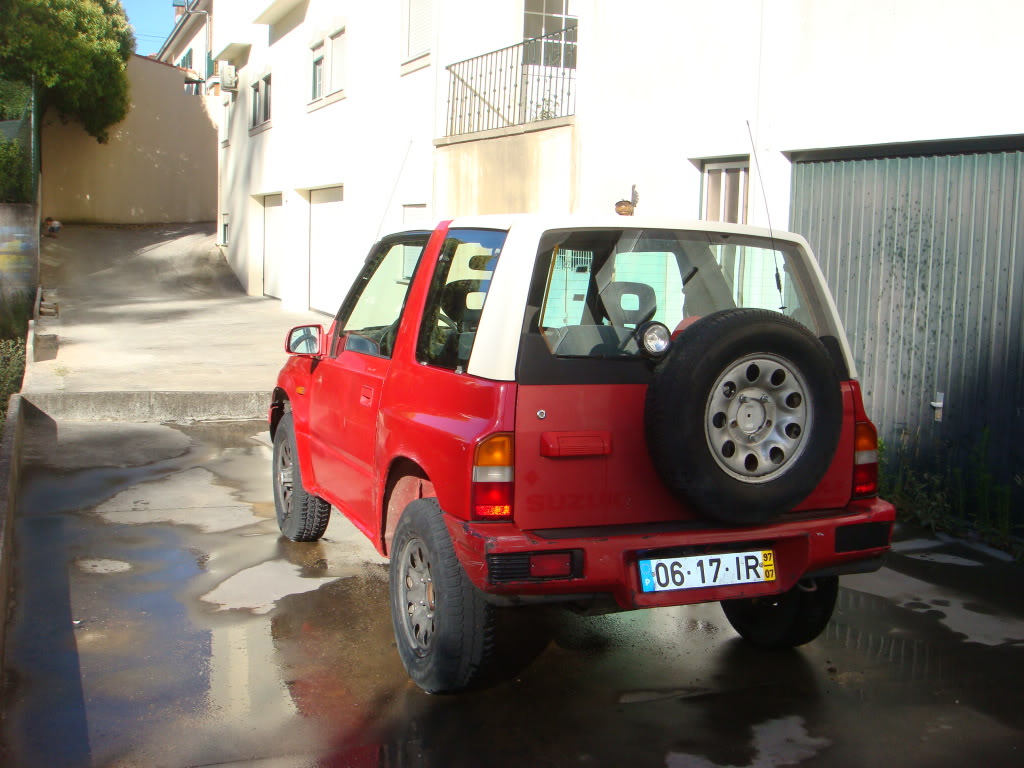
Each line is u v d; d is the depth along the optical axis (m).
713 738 3.80
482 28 13.38
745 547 3.86
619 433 3.77
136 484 7.70
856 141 7.16
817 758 3.66
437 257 4.46
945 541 6.46
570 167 10.55
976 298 6.54
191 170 31.88
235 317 19.03
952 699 4.16
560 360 3.72
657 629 4.96
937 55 6.59
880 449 7.18
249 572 5.66
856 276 7.38
